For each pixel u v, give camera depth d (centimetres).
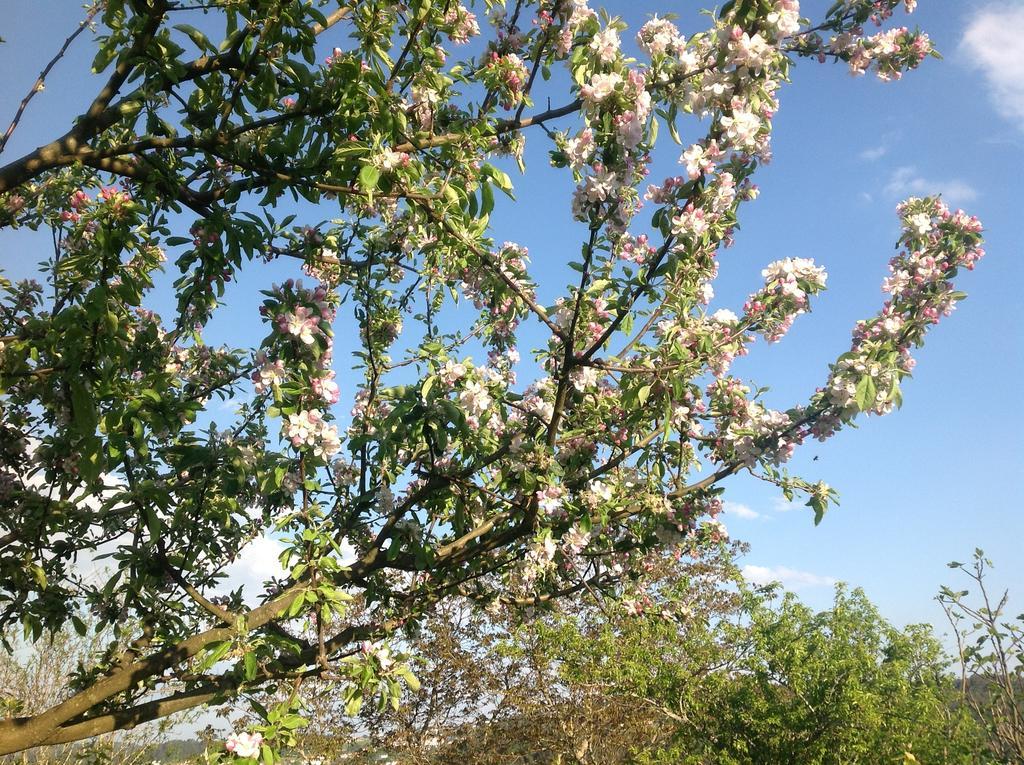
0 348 360
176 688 560
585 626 1322
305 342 384
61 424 432
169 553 500
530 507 473
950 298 470
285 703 378
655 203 391
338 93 359
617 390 547
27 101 395
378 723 1245
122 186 486
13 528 430
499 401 484
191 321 465
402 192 380
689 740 987
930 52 479
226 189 368
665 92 393
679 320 420
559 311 482
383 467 479
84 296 388
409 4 353
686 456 543
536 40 412
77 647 1047
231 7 315
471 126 400
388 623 525
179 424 405
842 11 482
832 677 916
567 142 382
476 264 445
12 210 465
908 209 493
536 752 1434
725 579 1407
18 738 389
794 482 495
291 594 404
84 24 408
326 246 480
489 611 606
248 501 506
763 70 360
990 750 749
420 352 515
